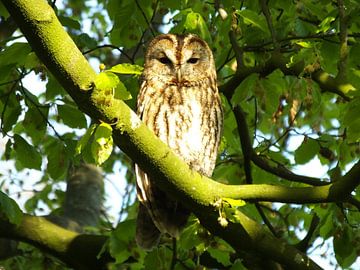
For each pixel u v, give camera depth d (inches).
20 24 281.3
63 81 283.9
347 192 345.1
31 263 511.2
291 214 530.6
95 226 604.4
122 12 436.5
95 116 290.0
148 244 407.2
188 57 454.9
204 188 334.3
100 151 276.4
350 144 428.5
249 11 416.8
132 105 458.6
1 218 469.1
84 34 422.9
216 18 445.7
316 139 454.0
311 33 446.3
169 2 457.4
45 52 281.3
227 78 506.9
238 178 505.7
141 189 406.3
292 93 418.3
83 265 471.8
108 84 279.7
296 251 398.3
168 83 448.8
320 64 378.3
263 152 498.0
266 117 576.7
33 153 414.3
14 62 384.2
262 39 470.6
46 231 474.0
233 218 334.6
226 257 427.2
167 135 437.7
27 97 414.9
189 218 404.8
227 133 501.4
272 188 345.4
